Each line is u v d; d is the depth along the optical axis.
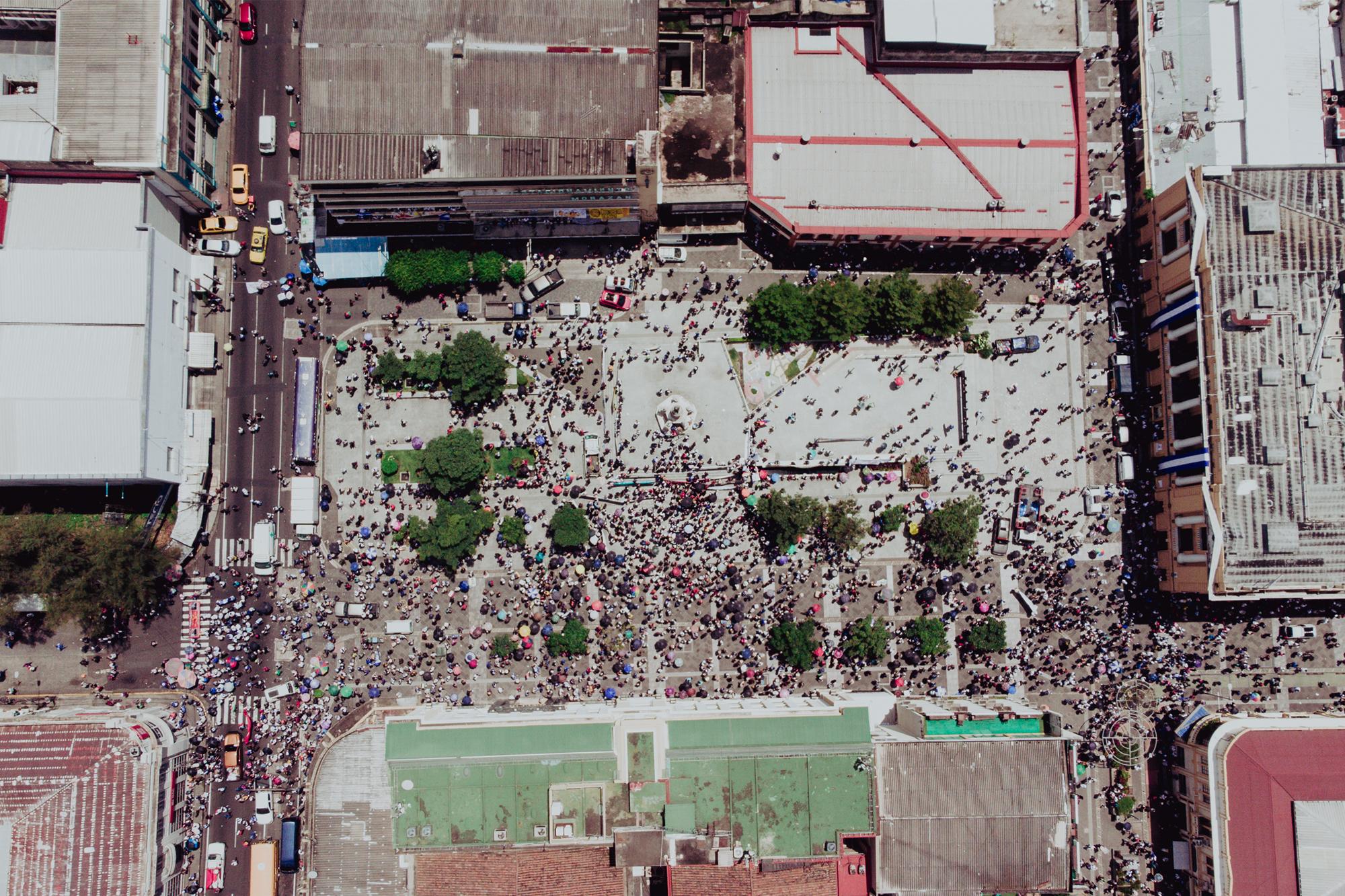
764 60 72.25
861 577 76.62
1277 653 75.69
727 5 70.00
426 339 77.75
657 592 76.25
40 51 72.44
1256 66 74.81
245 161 78.50
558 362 77.69
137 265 69.69
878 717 73.56
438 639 76.25
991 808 63.88
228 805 74.88
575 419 77.44
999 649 74.50
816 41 72.38
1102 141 78.56
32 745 68.62
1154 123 75.62
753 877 63.56
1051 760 64.19
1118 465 76.94
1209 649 75.88
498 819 63.66
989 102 72.44
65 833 68.12
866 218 72.31
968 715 65.31
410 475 77.19
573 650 73.69
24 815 67.75
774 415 77.44
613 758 63.47
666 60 72.06
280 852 74.25
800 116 72.12
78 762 68.56
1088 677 75.94
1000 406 77.44
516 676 75.94
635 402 77.50
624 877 64.38
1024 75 72.75
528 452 77.25
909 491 77.12
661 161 71.19
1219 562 67.25
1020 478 77.06
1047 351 77.75
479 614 76.38
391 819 65.19
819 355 77.56
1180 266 70.81
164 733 71.25
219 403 77.44
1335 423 67.94
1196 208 68.38
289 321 77.75
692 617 76.19
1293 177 69.25
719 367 77.62
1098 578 76.38
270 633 76.31
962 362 77.44
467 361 73.25
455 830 63.69
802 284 78.00
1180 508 72.00
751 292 78.06
